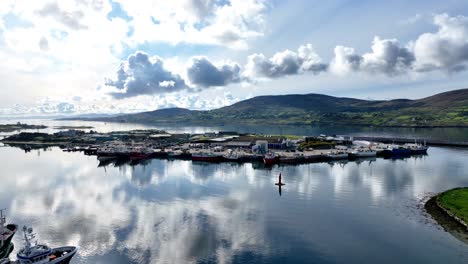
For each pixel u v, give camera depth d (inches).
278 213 3558.1
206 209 3722.9
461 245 2714.1
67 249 2544.3
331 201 3993.6
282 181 5191.9
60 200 4109.3
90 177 5615.2
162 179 5428.2
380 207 3718.0
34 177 5595.5
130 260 2502.5
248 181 5216.5
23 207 3809.1
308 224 3213.6
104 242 2822.3
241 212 3607.3
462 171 5999.0
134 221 3336.6
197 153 7524.6
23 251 2372.0
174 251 2645.2
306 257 2536.9
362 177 5467.5
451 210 3388.3
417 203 3850.9
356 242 2800.2
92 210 3698.3
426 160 7411.4
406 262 2453.2
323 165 6771.7
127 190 4655.5
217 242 2819.9
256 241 2832.2
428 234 2933.1
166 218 3425.2
